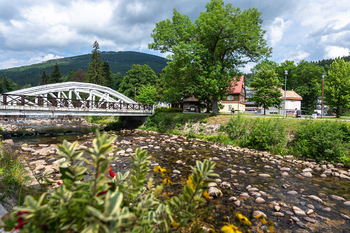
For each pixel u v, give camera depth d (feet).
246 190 22.35
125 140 61.46
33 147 45.98
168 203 5.86
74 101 76.28
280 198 20.67
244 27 65.31
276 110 141.28
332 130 40.91
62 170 4.41
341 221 16.26
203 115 87.15
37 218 3.78
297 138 46.83
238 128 58.85
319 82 161.48
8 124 104.27
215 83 66.49
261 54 72.28
